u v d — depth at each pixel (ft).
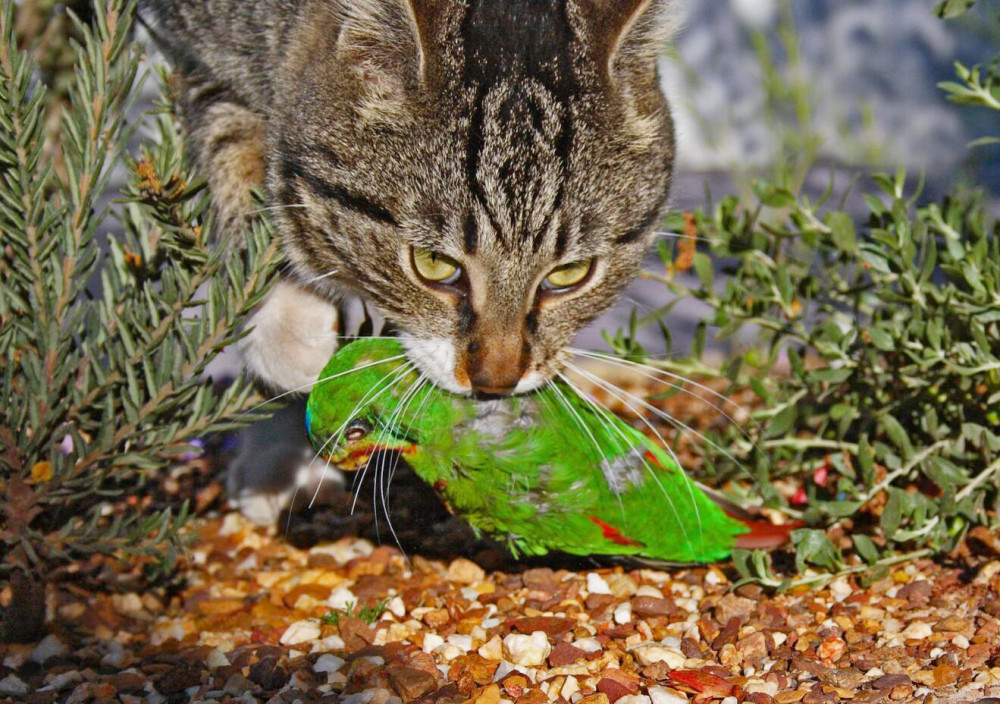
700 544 2.80
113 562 2.93
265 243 2.68
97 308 2.75
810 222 3.06
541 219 2.71
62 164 3.01
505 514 2.73
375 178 2.73
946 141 7.30
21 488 2.67
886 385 2.98
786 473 3.04
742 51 7.02
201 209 2.69
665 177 2.86
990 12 4.16
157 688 2.67
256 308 2.86
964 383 2.85
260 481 3.09
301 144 2.79
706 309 4.40
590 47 2.76
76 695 2.63
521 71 2.73
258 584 2.93
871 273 3.01
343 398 2.69
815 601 2.78
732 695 2.59
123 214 2.80
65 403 2.68
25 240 2.64
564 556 2.93
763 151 6.43
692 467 3.15
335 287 2.91
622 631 2.73
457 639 2.73
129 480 2.96
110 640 2.79
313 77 2.78
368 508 3.14
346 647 2.73
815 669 2.62
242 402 2.71
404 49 2.72
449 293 2.75
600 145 2.74
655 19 2.80
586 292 2.80
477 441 2.70
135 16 2.88
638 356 3.05
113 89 2.67
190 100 2.98
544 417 2.73
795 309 3.05
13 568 2.72
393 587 2.89
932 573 2.82
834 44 7.36
